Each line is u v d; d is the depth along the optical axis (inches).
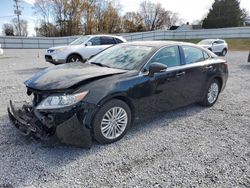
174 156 127.5
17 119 130.0
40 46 1316.4
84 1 2082.9
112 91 131.4
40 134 120.4
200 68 192.5
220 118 187.0
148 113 157.6
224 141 146.9
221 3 2409.0
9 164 114.2
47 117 119.8
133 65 153.3
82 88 124.5
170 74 165.5
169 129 162.2
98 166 115.9
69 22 2092.8
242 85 316.5
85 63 168.2
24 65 482.3
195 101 199.3
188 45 191.2
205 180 107.6
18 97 223.1
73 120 120.1
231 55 841.5
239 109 211.2
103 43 432.1
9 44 1267.2
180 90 177.2
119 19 2329.0
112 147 134.7
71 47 398.9
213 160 124.7
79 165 116.0
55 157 122.0
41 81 131.0
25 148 128.9
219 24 2354.8
